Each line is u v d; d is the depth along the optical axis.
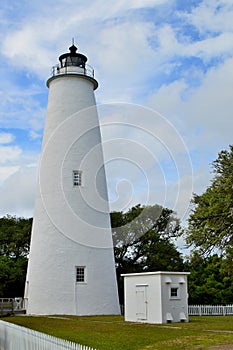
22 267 34.34
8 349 12.86
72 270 27.03
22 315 26.31
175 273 22.19
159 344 13.58
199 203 17.53
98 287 27.36
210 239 16.33
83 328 18.44
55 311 26.58
